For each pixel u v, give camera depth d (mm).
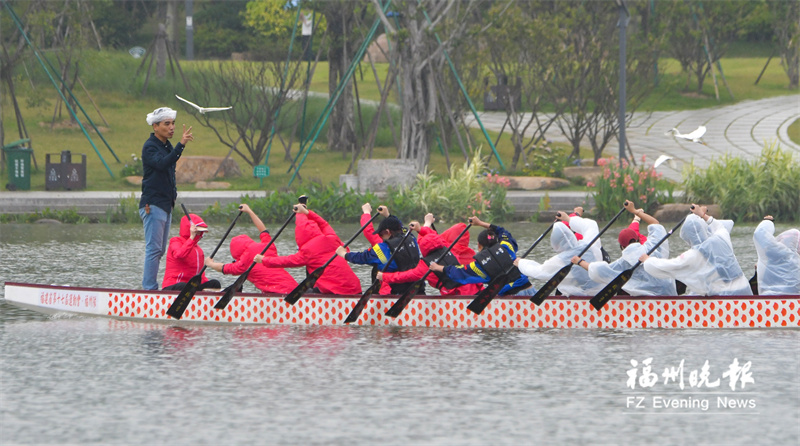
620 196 99250
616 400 29734
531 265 40094
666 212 97438
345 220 99312
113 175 126812
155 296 42188
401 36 117250
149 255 43844
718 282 39875
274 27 190875
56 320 42812
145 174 43875
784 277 40469
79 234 85688
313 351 36250
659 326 39719
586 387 31156
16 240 79625
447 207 100000
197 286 41062
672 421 27703
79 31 144125
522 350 36312
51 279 54938
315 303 41125
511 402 29469
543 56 130250
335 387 31094
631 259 40094
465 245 44469
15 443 25719
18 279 54781
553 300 40094
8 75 129125
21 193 112250
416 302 40656
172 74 179625
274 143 155250
